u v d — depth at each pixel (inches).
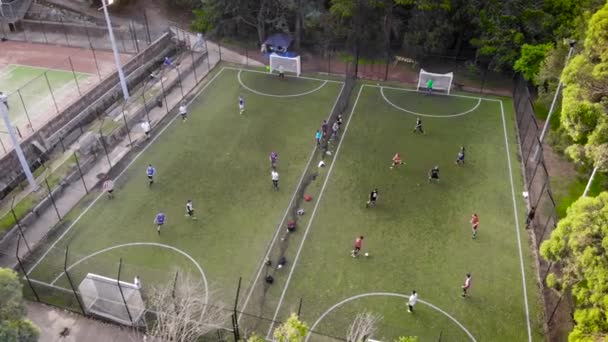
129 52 2381.9
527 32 2049.7
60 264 1317.7
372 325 1104.2
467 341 1125.7
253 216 1476.4
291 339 820.6
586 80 1132.5
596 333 839.7
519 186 1590.8
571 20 1936.5
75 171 1643.7
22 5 2615.7
